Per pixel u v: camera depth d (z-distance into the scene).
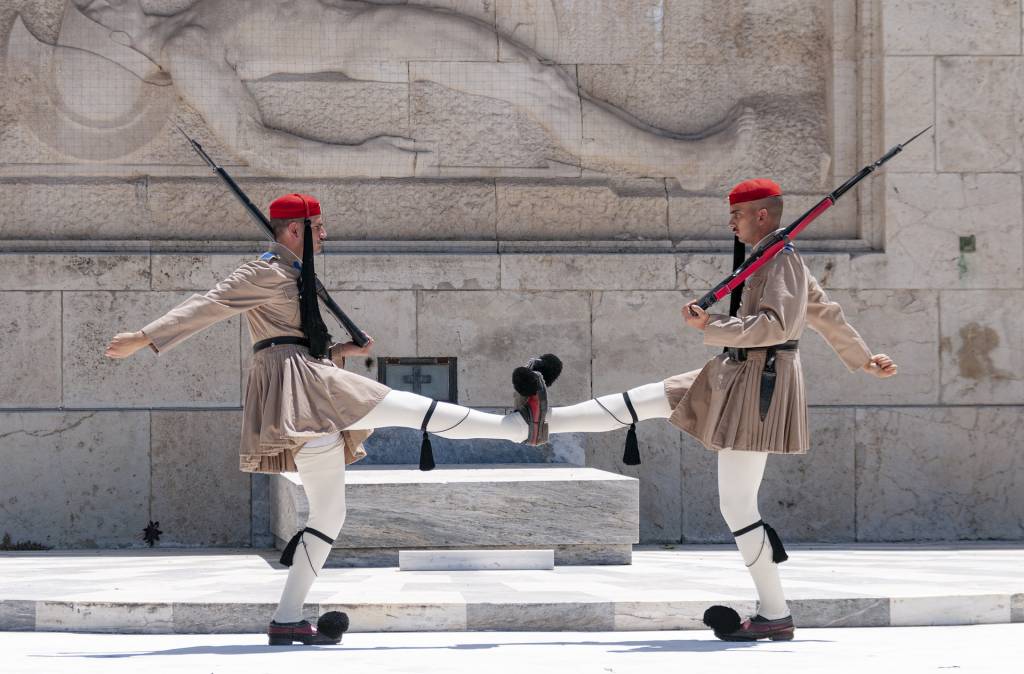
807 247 23.83
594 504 18.50
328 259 23.06
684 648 12.24
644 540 23.27
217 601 13.91
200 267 22.94
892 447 23.50
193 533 22.77
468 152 23.72
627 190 23.95
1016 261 23.75
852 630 13.83
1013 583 15.62
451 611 13.84
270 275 12.59
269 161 23.23
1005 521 23.58
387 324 23.17
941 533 23.50
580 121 23.75
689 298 23.53
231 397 22.94
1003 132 23.81
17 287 22.69
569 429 12.95
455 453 22.28
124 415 22.69
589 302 23.42
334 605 13.79
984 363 23.69
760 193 13.00
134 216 23.28
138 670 10.48
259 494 22.81
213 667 10.70
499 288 23.33
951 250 23.70
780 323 12.23
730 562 19.30
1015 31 23.83
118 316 22.83
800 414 12.51
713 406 12.53
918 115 23.70
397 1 23.97
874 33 23.89
